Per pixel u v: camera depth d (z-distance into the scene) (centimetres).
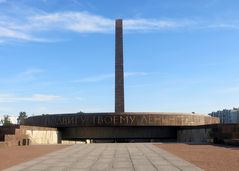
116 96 7519
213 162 2261
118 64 7606
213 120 7206
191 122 6544
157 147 3878
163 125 6334
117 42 7694
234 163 2188
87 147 3966
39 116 6694
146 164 2191
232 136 4756
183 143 4834
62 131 6606
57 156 2791
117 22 7744
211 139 4969
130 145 4338
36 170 1923
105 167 2042
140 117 6269
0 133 4472
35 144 4900
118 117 6241
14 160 2478
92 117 6250
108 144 4638
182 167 2023
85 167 2047
